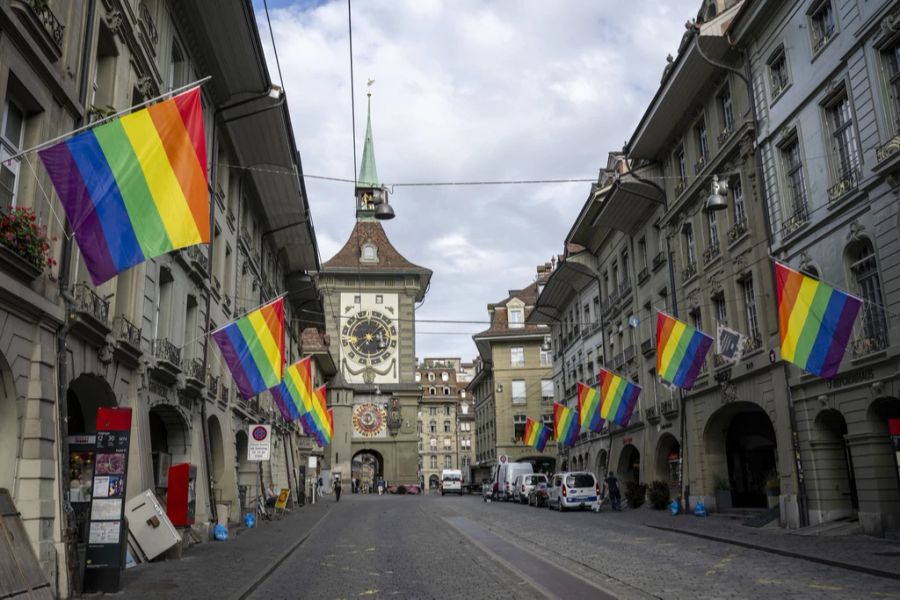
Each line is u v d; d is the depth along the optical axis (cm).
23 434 1015
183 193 938
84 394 1392
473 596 979
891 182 1573
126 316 1510
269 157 2606
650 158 3047
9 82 1002
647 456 3278
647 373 3294
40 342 1064
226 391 2452
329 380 7381
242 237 2703
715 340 2550
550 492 3450
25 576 820
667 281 2994
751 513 2366
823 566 1215
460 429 12162
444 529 2186
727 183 2406
